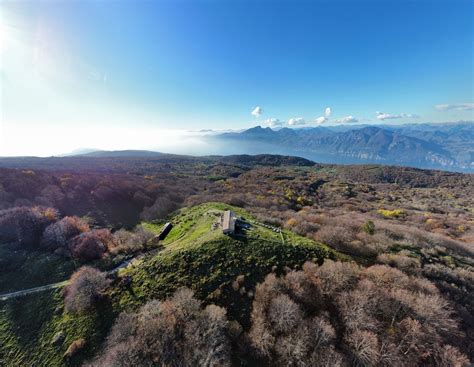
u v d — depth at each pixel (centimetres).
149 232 8462
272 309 4356
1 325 4950
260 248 5881
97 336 4441
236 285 4928
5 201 9388
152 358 3859
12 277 6250
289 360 3794
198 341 3962
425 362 3828
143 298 4969
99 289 5284
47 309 5197
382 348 3881
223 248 5891
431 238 7694
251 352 3950
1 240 7375
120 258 6806
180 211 11531
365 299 4403
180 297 4619
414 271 5588
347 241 6675
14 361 4334
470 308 4894
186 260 5659
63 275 6312
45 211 8906
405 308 4397
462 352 3978
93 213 10600
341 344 4050
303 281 4903
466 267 6253
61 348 4356
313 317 4394
